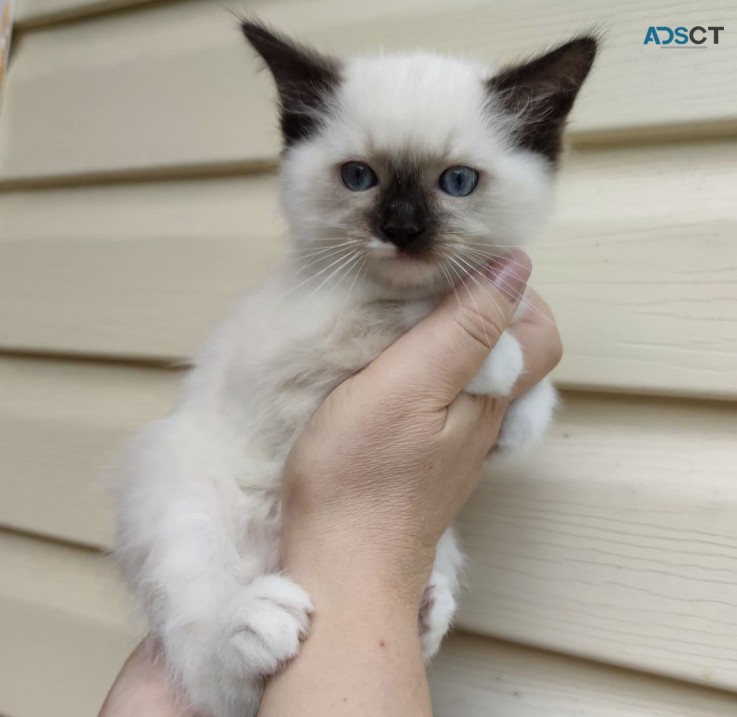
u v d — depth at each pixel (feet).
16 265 2.12
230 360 1.59
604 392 1.66
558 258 1.69
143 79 2.00
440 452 1.43
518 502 1.69
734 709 1.58
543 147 1.60
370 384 1.43
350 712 1.31
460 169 1.52
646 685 1.62
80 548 2.01
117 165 2.02
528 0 1.73
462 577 1.69
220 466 1.58
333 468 1.41
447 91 1.53
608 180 1.68
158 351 1.96
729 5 1.60
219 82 1.93
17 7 2.15
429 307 1.53
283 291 1.58
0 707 2.05
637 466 1.63
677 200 1.63
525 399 1.58
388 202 1.51
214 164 1.93
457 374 1.43
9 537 2.09
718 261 1.60
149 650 1.60
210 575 1.52
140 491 1.59
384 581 1.39
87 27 2.09
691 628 1.59
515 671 1.69
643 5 1.65
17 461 2.07
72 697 1.98
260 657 1.38
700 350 1.61
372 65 1.61
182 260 1.94
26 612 2.04
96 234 2.04
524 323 1.56
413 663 1.37
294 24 1.90
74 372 2.06
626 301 1.65
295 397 1.52
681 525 1.60
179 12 1.99
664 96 1.64
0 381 2.13
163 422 1.67
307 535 1.42
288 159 1.62
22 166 2.13
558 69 1.56
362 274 1.55
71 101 2.08
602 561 1.64
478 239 1.53
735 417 1.60
